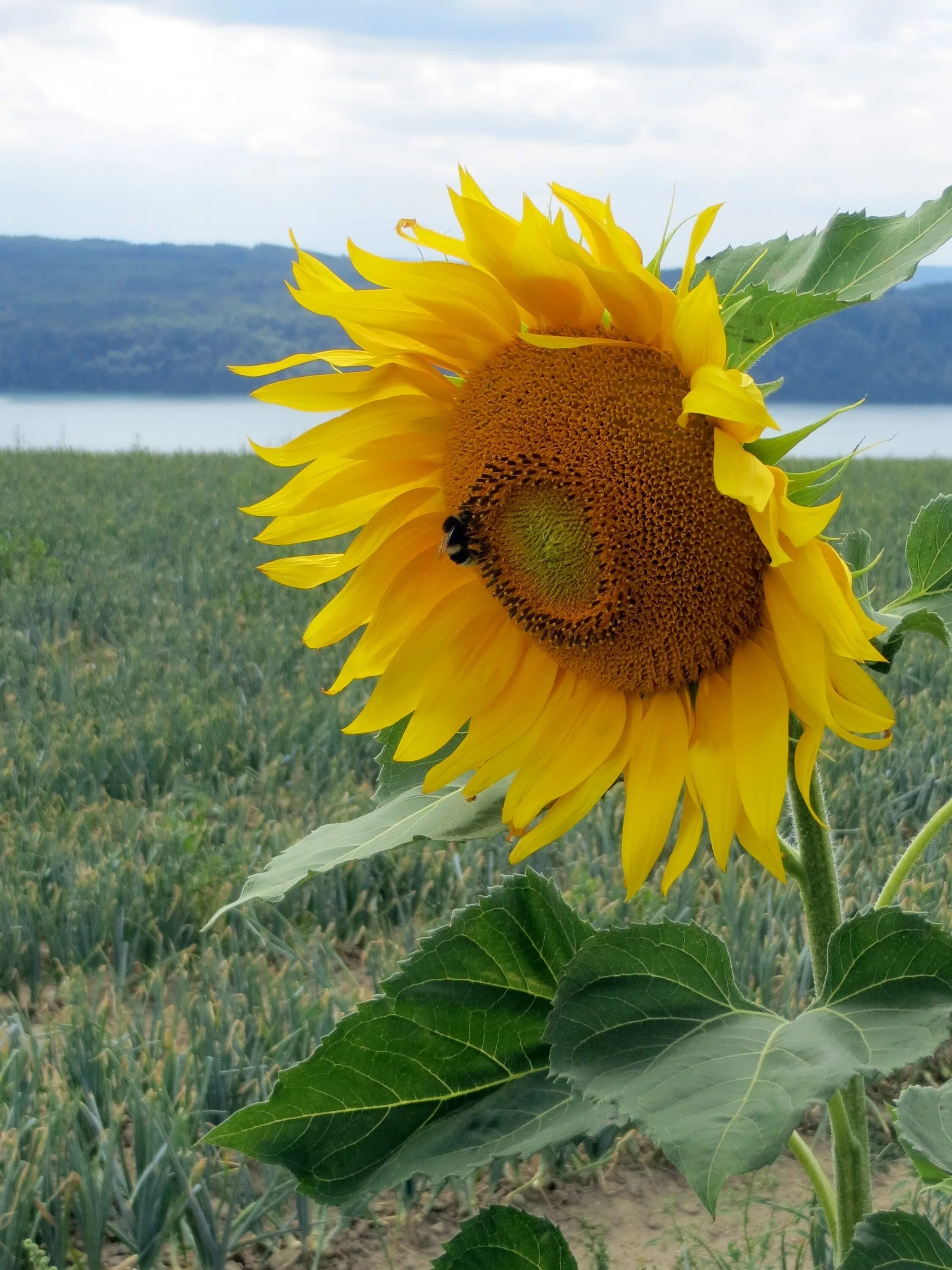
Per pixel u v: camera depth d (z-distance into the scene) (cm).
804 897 59
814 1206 91
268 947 131
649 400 59
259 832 158
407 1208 95
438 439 64
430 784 63
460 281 60
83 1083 100
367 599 66
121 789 182
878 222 59
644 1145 103
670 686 61
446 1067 61
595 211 57
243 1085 102
